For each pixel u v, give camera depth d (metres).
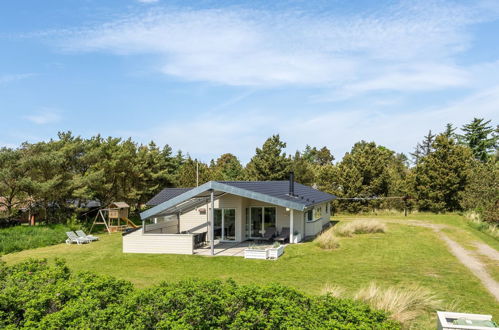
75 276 7.21
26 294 6.17
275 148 43.38
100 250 19.19
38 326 5.33
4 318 5.79
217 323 5.39
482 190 30.53
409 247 18.41
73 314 5.48
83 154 29.22
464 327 5.05
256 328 5.23
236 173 53.22
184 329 4.99
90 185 27.80
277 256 15.98
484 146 51.50
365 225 23.88
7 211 25.47
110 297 6.14
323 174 39.25
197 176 40.91
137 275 13.25
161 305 5.58
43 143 26.44
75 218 27.22
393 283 11.55
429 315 8.28
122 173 31.34
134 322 5.29
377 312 5.37
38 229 23.81
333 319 5.20
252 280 12.20
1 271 7.54
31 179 24.61
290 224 19.12
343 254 16.70
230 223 20.70
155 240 17.67
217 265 14.77
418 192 36.62
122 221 32.44
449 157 34.97
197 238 18.56
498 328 4.94
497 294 10.38
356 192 37.47
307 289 10.97
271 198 17.86
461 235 22.22
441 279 12.06
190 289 5.89
